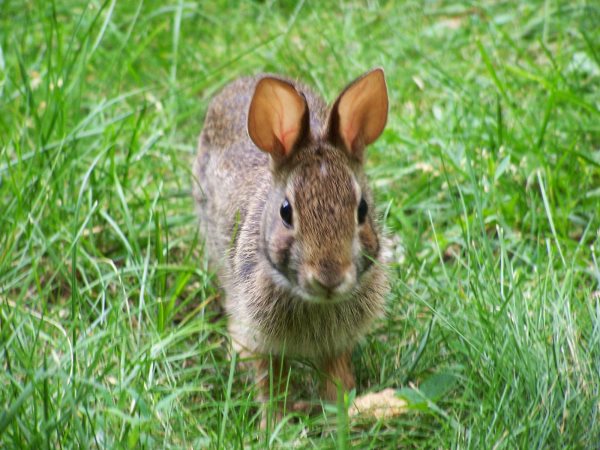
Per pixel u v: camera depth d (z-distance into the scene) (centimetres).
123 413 655
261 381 772
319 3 1318
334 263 649
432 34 1243
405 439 685
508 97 1072
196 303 891
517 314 728
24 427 633
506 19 1251
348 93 727
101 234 925
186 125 1120
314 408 771
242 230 783
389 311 809
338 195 666
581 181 953
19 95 1073
